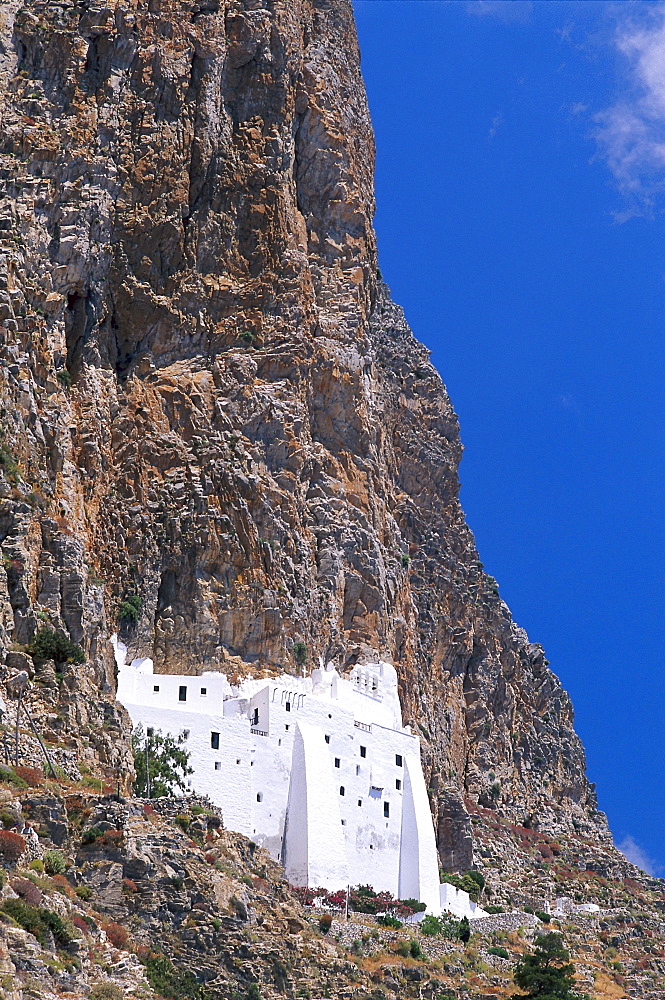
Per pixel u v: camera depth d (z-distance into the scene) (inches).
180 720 7106.3
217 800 7111.2
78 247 7667.3
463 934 7524.6
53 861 5654.5
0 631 6432.1
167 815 6476.4
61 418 7352.4
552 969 6998.0
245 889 6348.4
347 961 6584.6
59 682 6501.0
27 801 5812.0
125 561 7495.1
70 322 7682.1
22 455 7047.2
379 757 7790.4
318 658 7869.1
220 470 7770.7
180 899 6043.3
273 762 7332.7
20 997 4881.9
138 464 7677.2
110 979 5383.9
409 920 7377.0
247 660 7613.2
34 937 5118.1
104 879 5915.4
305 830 7283.5
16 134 7839.6
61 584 6825.8
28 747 6161.4
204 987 5940.0
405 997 6628.9
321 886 7234.3
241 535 7731.3
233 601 7623.0
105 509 7500.0
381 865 7662.4
